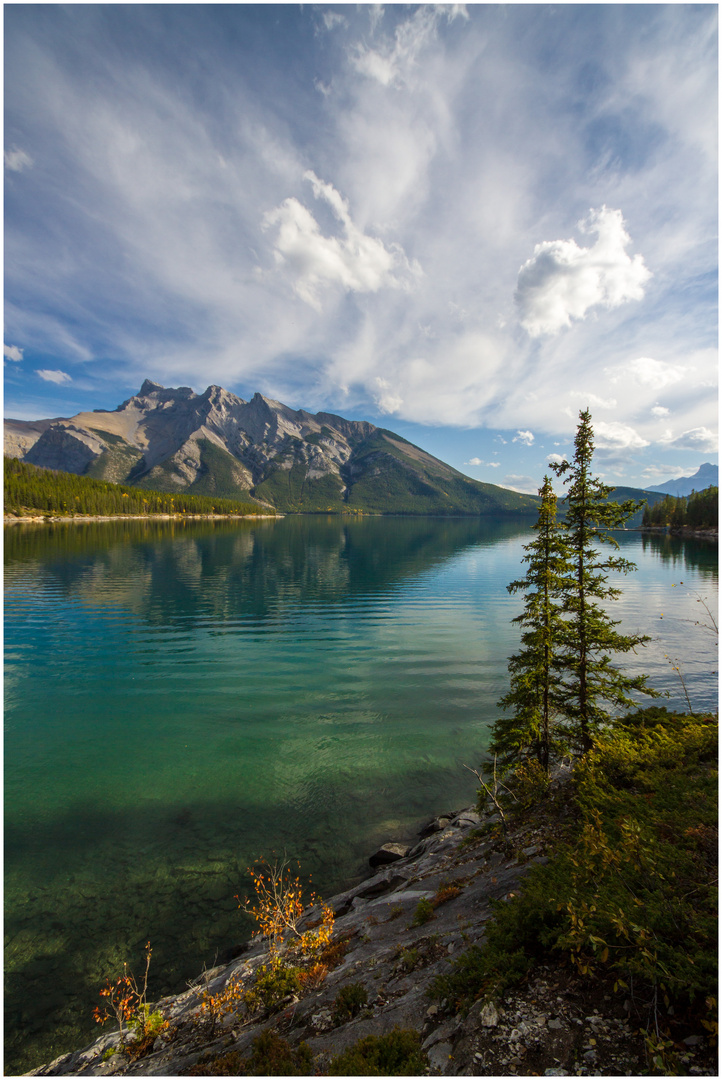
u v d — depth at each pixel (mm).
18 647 38281
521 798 12633
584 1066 4242
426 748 21875
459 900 9344
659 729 14453
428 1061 4906
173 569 80312
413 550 120875
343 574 79312
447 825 15648
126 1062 7887
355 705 26906
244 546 124500
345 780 19219
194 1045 7648
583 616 13914
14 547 104500
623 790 10102
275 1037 6094
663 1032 4352
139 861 14492
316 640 40594
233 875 13930
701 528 160500
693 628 44781
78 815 16859
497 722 14492
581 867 6586
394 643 39781
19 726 24203
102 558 90875
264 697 28109
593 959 5367
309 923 11430
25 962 11047
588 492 13961
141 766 20281
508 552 117438
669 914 5258
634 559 99375
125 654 36562
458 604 55969
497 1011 5180
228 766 20266
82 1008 9922
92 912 12492
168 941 11609
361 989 6914
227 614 50000
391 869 13352
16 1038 9266
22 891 13227
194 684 30266
